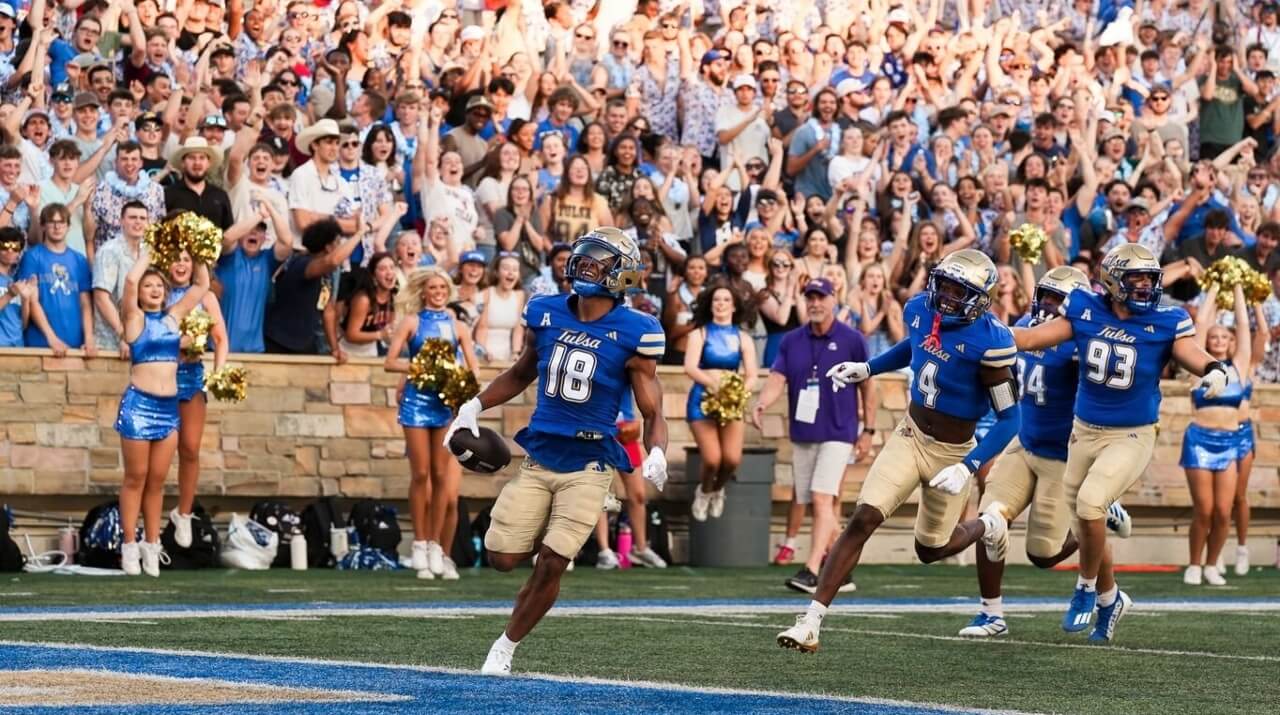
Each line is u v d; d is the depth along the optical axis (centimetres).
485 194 5406
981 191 6112
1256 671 2552
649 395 2278
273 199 5019
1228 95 7181
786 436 5628
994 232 6034
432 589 4059
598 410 2277
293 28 5559
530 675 2289
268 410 4981
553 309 2306
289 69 5441
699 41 6353
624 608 3619
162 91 5200
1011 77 6944
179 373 4522
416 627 2991
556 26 6209
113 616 3155
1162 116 7012
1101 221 6303
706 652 2681
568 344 2273
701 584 4481
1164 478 6125
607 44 6425
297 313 5062
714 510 5272
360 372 5084
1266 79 7300
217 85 5231
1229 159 6969
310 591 3928
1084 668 2558
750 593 4197
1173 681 2400
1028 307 5881
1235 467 5041
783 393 5628
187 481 4609
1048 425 3083
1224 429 5031
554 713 1862
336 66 5419
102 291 4719
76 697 1916
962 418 2648
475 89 5741
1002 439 2611
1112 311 2977
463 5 6178
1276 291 6216
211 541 4759
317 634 2830
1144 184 6462
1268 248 6222
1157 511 6209
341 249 5009
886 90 6506
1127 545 6181
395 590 4003
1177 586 4906
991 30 6931
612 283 2273
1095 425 3003
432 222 5203
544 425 2280
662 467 2252
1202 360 2927
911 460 2647
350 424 5069
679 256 5488
